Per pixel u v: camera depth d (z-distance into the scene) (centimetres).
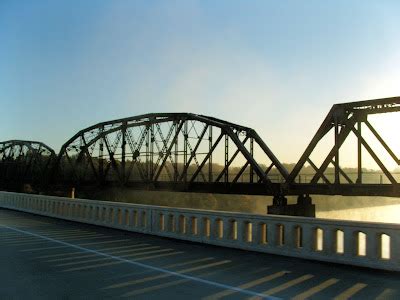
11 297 726
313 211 5241
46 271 937
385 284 834
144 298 727
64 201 2188
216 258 1118
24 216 2361
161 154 6366
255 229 1234
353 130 4100
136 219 1702
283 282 847
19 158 9694
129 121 6869
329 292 773
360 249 1043
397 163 3916
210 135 6062
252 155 5950
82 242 1391
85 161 7900
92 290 777
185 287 804
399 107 3834
